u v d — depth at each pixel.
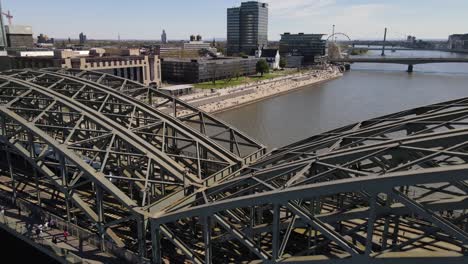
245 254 29.66
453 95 173.88
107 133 33.84
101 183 28.61
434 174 16.97
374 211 19.16
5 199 39.94
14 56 177.88
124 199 28.06
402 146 21.95
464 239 17.53
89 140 32.53
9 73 53.91
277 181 32.72
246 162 37.72
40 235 32.81
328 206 33.72
